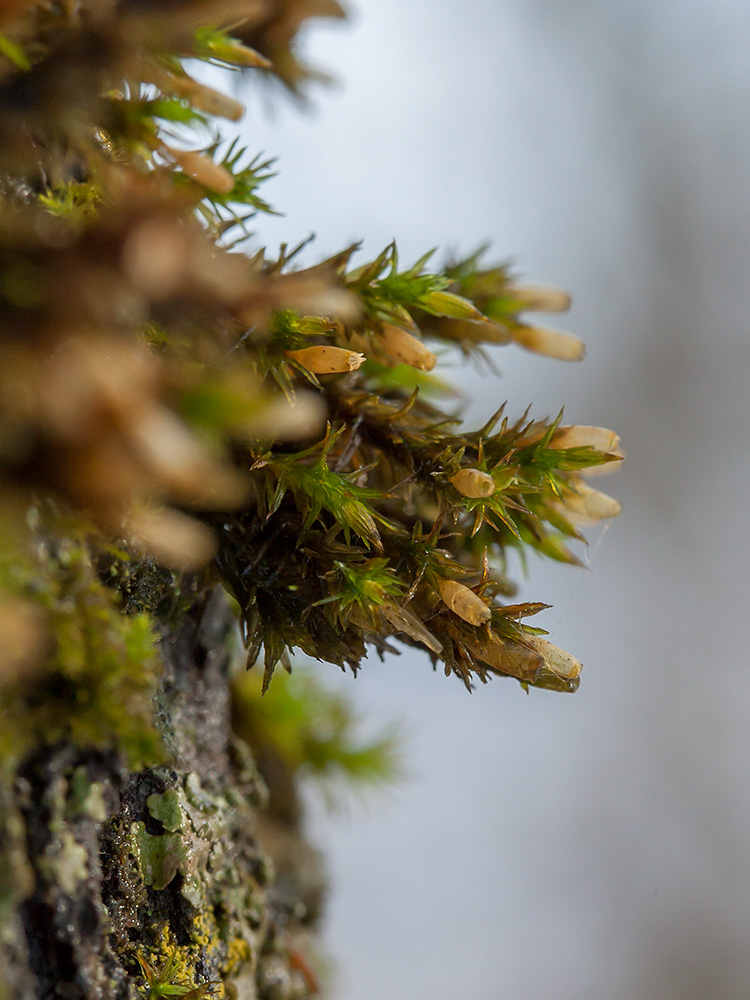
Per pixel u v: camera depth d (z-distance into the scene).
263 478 0.06
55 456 0.05
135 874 0.06
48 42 0.05
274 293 0.05
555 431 0.06
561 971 0.14
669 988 0.14
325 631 0.06
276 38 0.07
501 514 0.06
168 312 0.05
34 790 0.05
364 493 0.06
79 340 0.05
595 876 0.15
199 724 0.06
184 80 0.05
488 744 0.15
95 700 0.05
